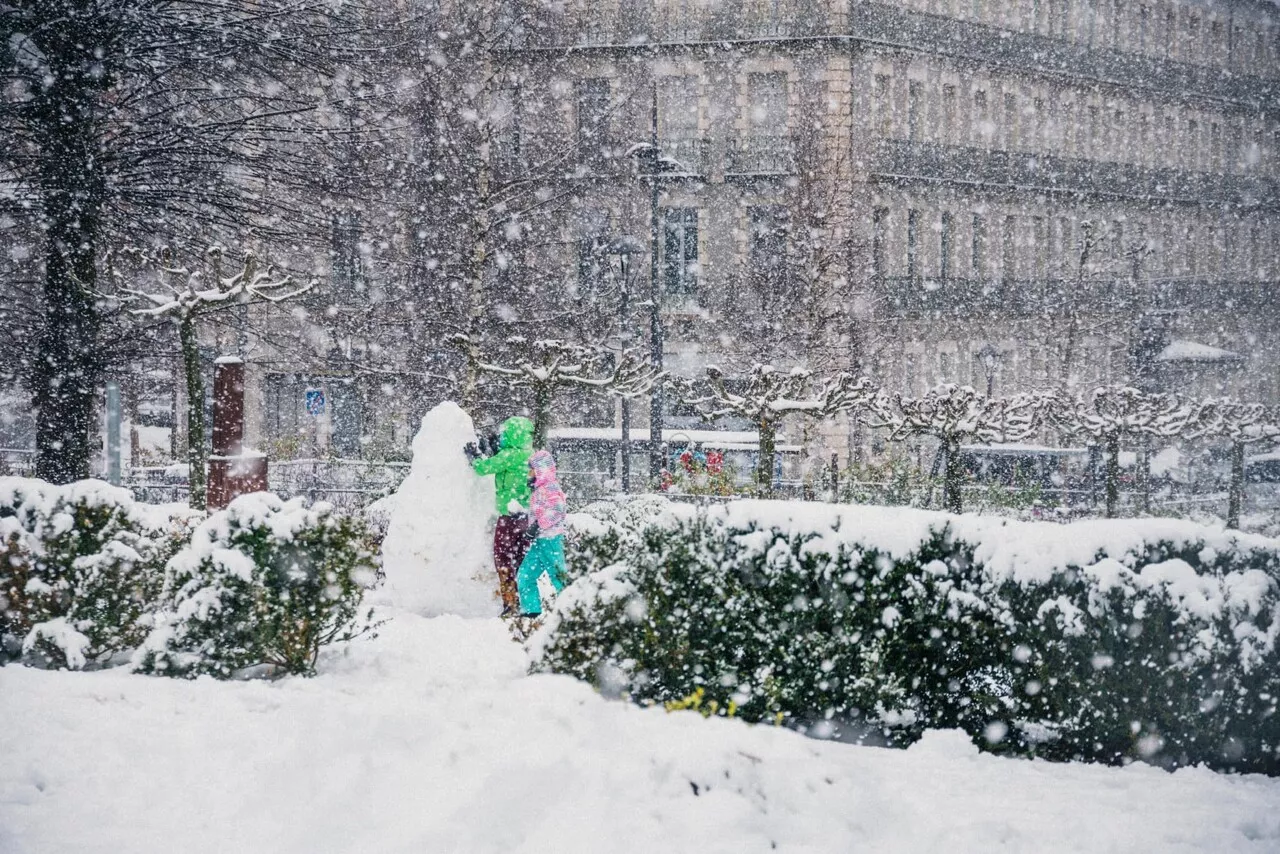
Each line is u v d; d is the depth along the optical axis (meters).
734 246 43.56
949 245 47.28
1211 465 37.16
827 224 34.78
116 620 8.70
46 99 18.67
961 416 19.88
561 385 18.19
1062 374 42.16
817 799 4.89
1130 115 53.91
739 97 43.97
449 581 11.69
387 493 20.48
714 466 25.88
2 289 23.66
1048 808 5.80
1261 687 7.24
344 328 29.16
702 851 4.37
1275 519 27.34
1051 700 7.34
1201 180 56.09
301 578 8.53
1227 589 7.26
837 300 35.19
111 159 18.89
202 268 20.75
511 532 11.27
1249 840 5.42
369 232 29.45
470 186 29.16
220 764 5.58
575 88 44.62
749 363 35.38
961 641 7.46
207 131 19.94
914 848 4.75
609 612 7.78
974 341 47.03
